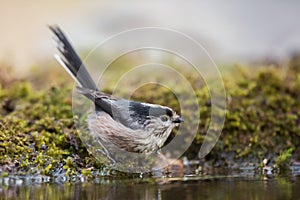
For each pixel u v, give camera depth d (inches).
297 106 555.2
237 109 530.9
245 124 516.4
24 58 685.3
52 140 438.3
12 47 722.2
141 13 800.9
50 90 542.9
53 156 416.8
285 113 540.1
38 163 406.0
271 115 533.6
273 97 559.8
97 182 399.2
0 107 518.6
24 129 448.1
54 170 405.1
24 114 498.0
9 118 469.1
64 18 789.9
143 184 398.9
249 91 564.4
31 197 355.6
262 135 510.9
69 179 402.3
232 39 763.4
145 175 429.7
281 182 411.2
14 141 420.2
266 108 543.8
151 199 357.4
